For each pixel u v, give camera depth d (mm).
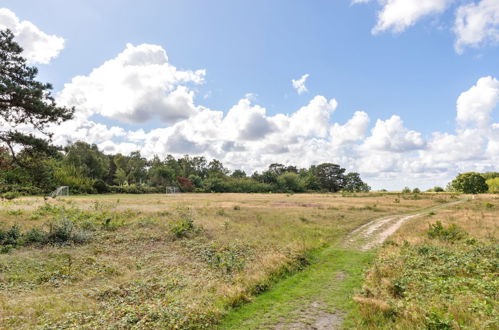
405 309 7184
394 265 11188
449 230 17203
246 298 8750
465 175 81062
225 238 17031
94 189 63094
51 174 21422
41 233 15656
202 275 11031
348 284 9977
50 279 10531
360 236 19219
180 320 7023
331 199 56156
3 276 10500
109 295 8992
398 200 49312
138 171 98312
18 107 15773
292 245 14945
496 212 31734
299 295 9102
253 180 118562
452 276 9852
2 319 7164
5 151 17375
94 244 15289
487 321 6086
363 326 6840
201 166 128125
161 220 21266
